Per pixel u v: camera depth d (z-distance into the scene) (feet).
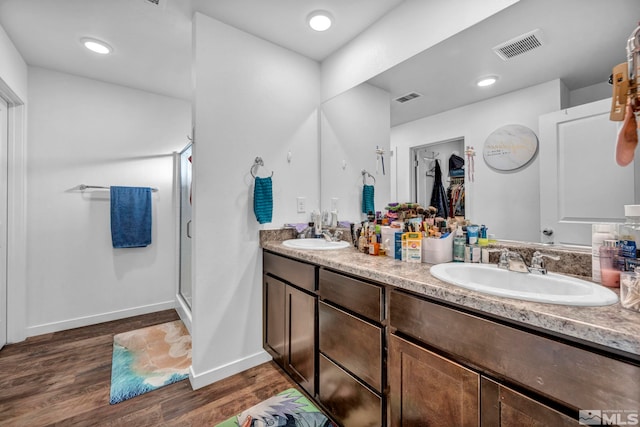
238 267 6.17
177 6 5.43
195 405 5.10
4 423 4.63
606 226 2.98
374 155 6.10
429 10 4.93
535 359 2.23
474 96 4.42
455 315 2.78
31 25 5.99
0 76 6.00
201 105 5.65
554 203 3.62
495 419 2.49
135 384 5.65
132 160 9.20
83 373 6.02
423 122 5.16
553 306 2.34
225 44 5.96
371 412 3.72
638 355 1.81
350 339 4.05
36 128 7.75
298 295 5.22
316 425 4.64
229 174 6.03
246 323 6.29
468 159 4.52
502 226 4.12
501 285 3.55
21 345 7.20
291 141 7.02
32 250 7.74
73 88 8.27
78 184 8.36
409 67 5.31
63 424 4.62
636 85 2.74
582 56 3.38
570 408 2.08
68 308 8.23
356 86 6.45
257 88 6.43
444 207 4.86
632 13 3.06
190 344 7.33
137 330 8.12
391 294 3.48
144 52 7.04
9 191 7.23
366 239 5.24
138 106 9.29
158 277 9.70
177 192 9.85
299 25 6.05
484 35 4.25
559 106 3.57
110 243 8.87
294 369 5.37
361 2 5.37
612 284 2.82
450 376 2.82
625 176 3.05
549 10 3.64
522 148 3.92
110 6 5.41
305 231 6.88
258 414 4.87
